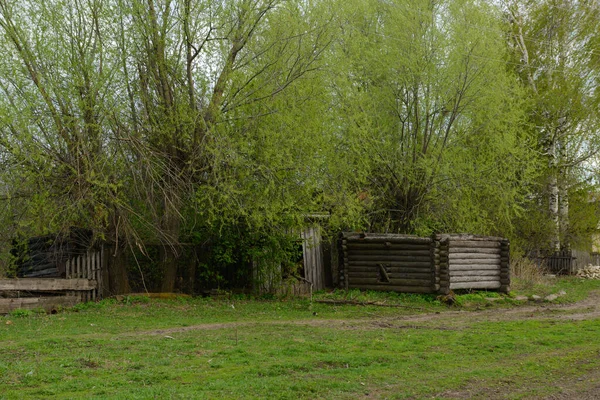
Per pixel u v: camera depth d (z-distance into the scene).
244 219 19.56
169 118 17.62
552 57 35.41
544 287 24.58
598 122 33.56
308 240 21.28
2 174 16.03
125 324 14.53
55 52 16.36
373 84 24.42
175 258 20.02
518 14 36.56
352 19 23.27
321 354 11.08
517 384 9.20
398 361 10.60
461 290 21.05
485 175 24.27
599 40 34.34
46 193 16.17
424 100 23.62
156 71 17.91
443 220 25.08
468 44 23.12
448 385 8.98
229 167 18.16
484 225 25.42
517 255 29.64
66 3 16.84
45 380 8.77
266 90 18.88
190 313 16.81
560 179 35.00
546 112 34.16
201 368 9.75
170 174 17.59
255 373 9.48
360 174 22.06
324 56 20.30
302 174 19.34
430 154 23.67
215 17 17.97
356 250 22.22
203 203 18.08
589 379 9.59
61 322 14.66
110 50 16.94
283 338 12.70
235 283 21.72
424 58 23.31
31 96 15.89
